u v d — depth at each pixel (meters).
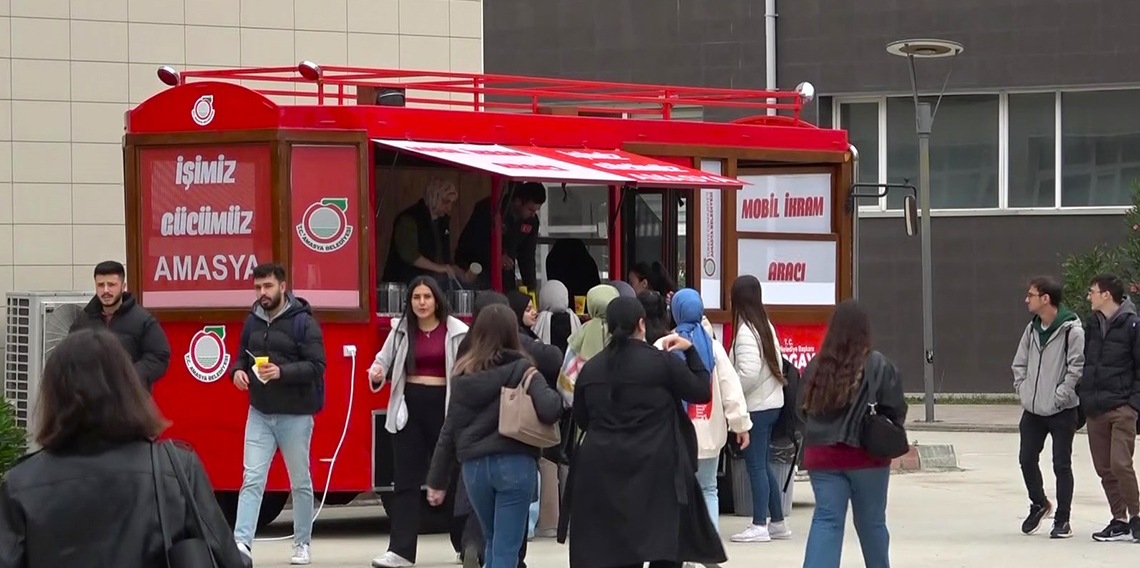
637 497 9.37
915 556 12.92
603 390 9.49
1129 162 31.59
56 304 16.53
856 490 10.03
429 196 14.62
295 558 12.12
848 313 9.98
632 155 14.64
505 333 9.90
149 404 5.25
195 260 13.36
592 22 32.25
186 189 13.41
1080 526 14.86
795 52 31.94
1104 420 13.70
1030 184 31.94
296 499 11.98
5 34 17.58
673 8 31.94
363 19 19.30
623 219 15.53
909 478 19.42
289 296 11.83
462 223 15.46
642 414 9.45
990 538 14.02
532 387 9.68
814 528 10.00
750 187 15.79
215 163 13.31
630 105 31.59
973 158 32.16
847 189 16.20
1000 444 24.03
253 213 13.20
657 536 9.36
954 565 12.45
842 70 31.86
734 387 12.16
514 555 9.82
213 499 5.32
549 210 15.56
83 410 5.11
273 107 13.09
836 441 9.84
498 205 14.62
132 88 18.12
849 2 31.77
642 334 9.73
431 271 14.24
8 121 17.58
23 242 17.64
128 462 5.13
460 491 10.85
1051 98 31.81
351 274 13.30
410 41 19.53
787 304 15.85
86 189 17.92
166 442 5.28
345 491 13.59
